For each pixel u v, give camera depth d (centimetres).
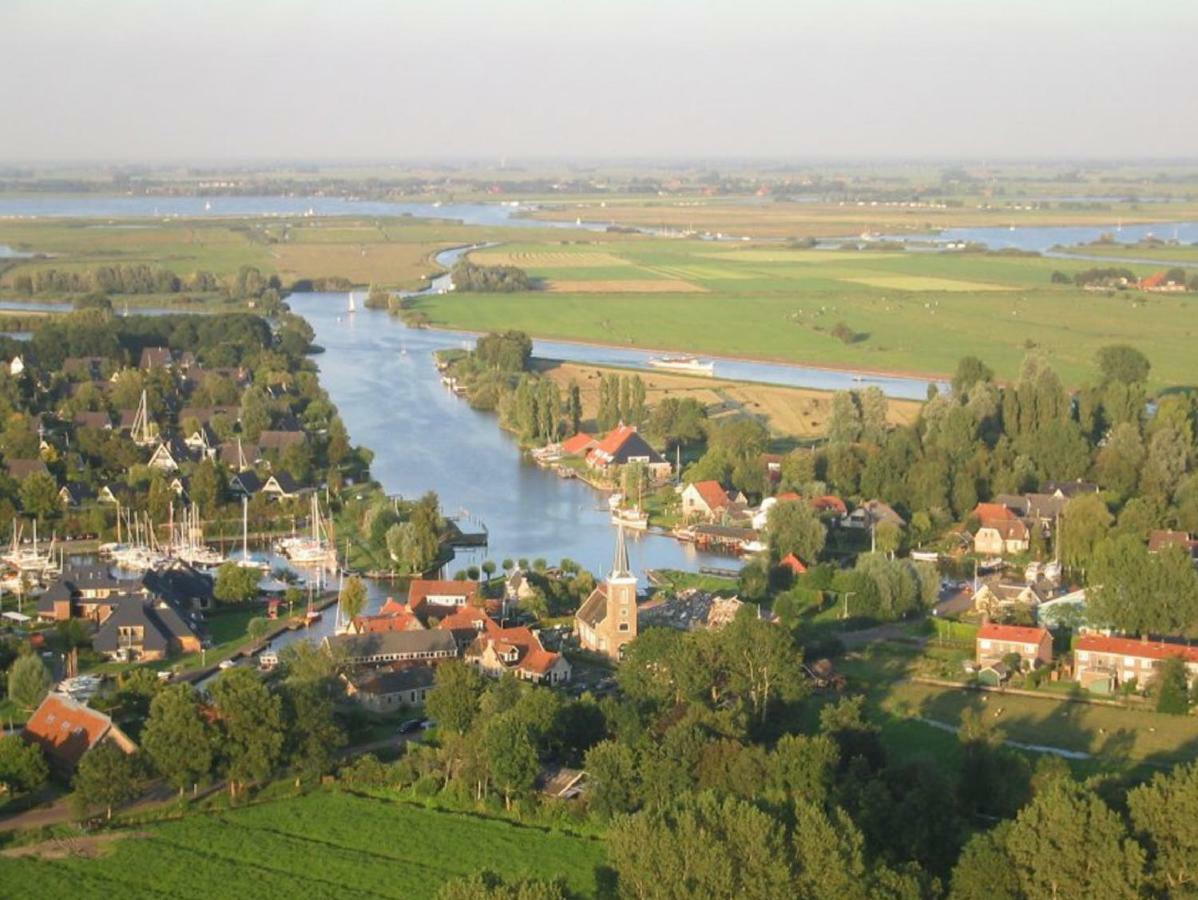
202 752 18675
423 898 16300
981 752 18750
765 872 14912
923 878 15475
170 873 16812
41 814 18362
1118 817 15550
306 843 17612
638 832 15262
